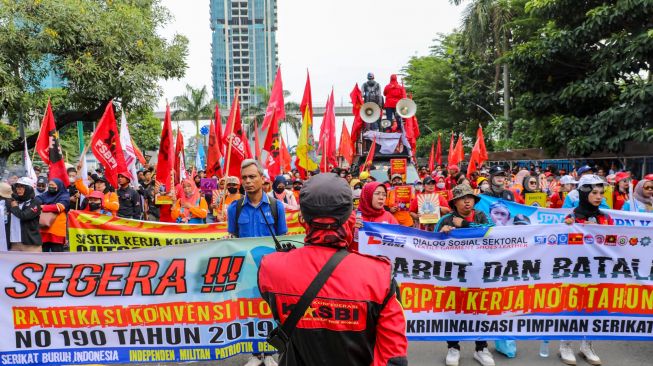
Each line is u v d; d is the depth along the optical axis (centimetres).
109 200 880
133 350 448
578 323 493
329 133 1241
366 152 1817
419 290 493
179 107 5312
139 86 1549
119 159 901
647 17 1603
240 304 458
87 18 1432
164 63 1684
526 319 493
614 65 1631
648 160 1630
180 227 675
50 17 1373
